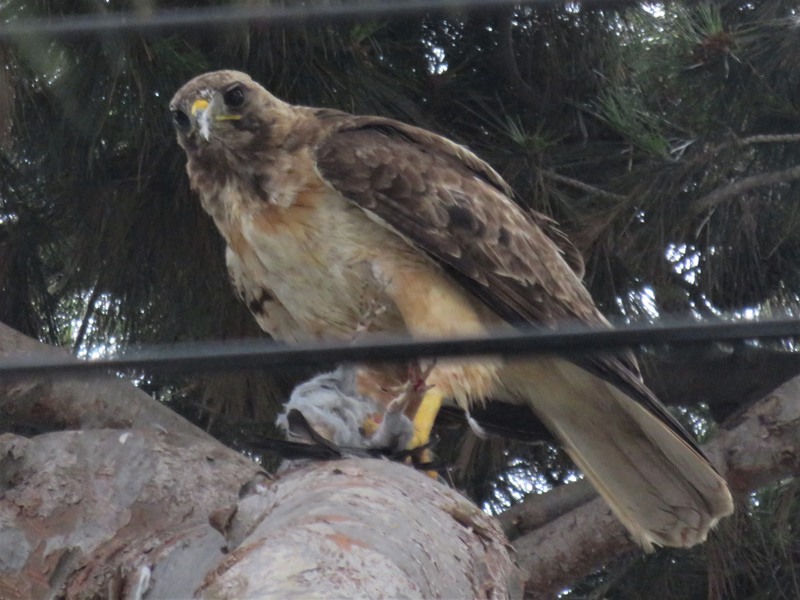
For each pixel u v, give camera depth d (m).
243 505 6.66
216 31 10.91
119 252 12.19
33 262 12.55
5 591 8.74
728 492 9.53
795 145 12.04
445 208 10.02
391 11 7.74
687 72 11.69
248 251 10.09
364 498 6.20
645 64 12.25
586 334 5.76
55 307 12.78
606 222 11.81
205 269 12.14
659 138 11.75
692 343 5.66
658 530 9.77
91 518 9.01
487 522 6.74
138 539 8.82
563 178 12.12
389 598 5.01
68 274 12.54
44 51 9.13
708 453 11.01
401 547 5.71
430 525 6.23
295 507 6.18
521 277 10.23
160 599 8.29
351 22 11.07
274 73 11.53
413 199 9.93
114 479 9.19
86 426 10.21
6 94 10.23
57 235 12.44
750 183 11.85
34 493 9.12
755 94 11.76
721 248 12.38
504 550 6.73
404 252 9.91
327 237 9.81
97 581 8.60
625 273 12.20
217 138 10.05
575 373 9.75
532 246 10.45
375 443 7.80
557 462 13.44
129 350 10.63
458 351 5.87
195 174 10.36
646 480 9.85
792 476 11.30
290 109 10.40
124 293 12.34
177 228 12.10
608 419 9.94
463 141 12.65
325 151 9.93
